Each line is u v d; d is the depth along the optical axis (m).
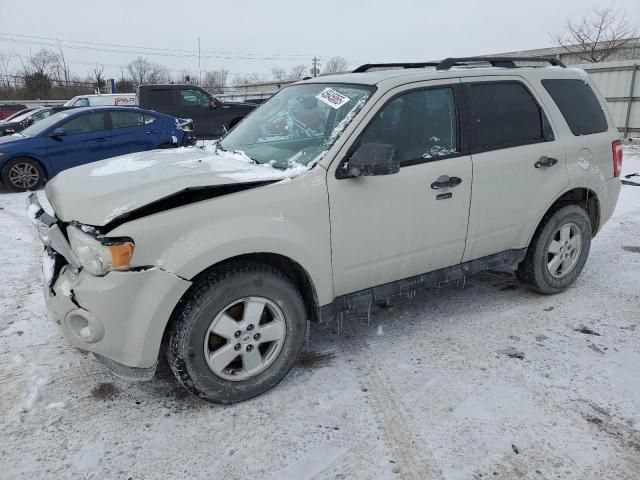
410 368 3.23
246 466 2.44
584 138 4.12
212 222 2.62
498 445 2.55
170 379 3.14
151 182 2.75
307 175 2.91
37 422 2.73
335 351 3.44
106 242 2.44
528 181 3.77
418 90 3.34
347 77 3.59
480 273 4.82
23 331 3.69
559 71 4.16
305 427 2.70
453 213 3.44
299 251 2.84
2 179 9.15
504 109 3.71
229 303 2.73
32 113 14.89
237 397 2.87
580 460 2.45
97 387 3.04
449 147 3.43
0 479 2.35
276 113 3.75
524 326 3.76
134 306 2.51
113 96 19.62
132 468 2.42
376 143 2.88
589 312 3.98
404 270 3.37
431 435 2.62
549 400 2.89
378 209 3.11
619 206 7.19
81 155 9.70
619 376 3.12
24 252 5.52
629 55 25.97
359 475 2.38
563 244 4.18
